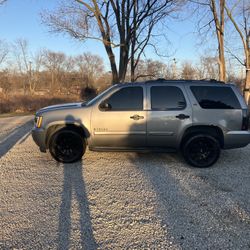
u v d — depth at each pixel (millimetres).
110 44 15609
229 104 5414
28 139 8695
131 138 5520
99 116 5492
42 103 25703
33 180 4715
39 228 3156
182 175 5004
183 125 5410
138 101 5500
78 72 58750
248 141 5418
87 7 14891
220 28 14484
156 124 5438
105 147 5625
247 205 3754
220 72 14766
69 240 2924
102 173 5086
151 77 18719
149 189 4312
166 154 6480
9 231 3092
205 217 3420
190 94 5434
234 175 5020
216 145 5426
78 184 4523
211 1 14570
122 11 15266
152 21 16125
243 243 2863
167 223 3271
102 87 49438
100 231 3096
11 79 53562
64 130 5617
